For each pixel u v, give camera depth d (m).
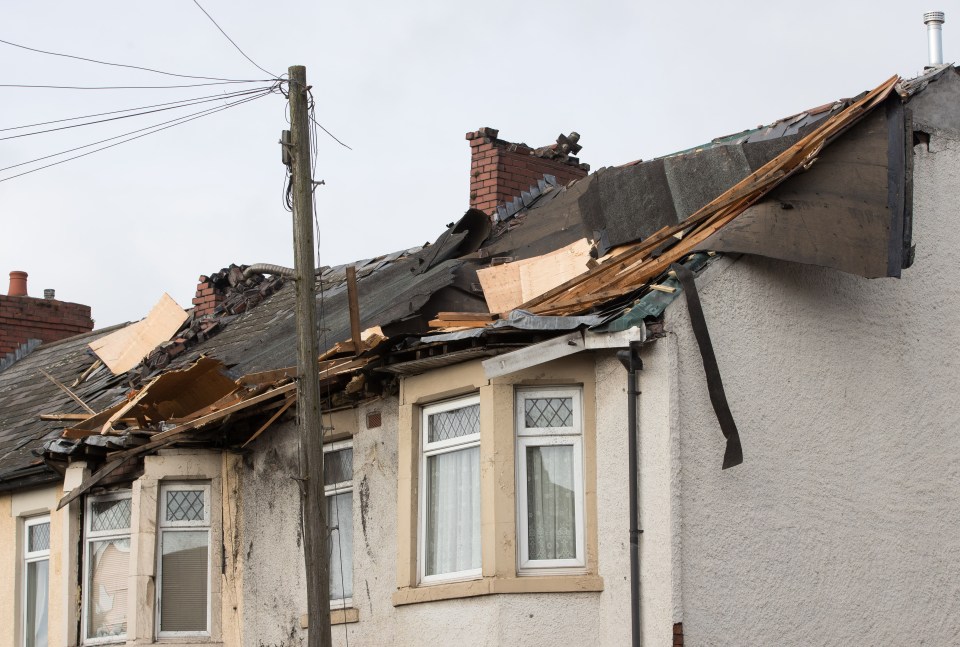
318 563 13.07
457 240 17.91
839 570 13.99
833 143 14.23
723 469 13.26
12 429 20.92
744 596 13.16
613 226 16.17
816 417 14.20
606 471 13.48
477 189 20.03
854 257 13.42
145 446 16.38
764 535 13.46
